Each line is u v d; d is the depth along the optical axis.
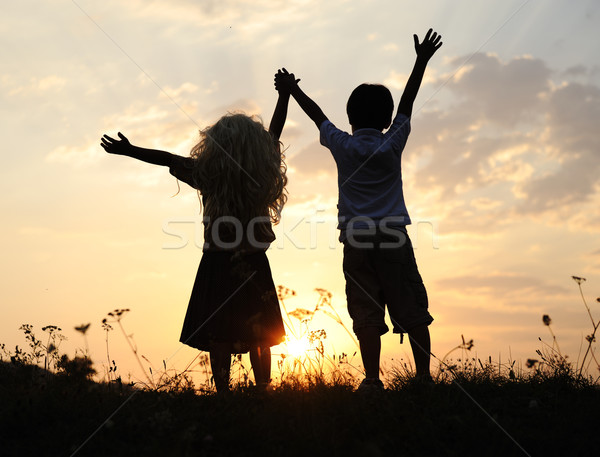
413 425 3.19
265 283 4.04
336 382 3.84
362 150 3.96
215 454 2.88
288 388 3.71
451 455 2.91
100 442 2.99
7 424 3.16
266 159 4.06
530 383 3.98
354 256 4.02
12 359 4.06
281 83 4.45
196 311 4.02
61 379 3.75
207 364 3.91
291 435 2.99
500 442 3.01
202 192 4.05
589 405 3.53
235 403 3.50
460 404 3.55
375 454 2.67
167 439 3.03
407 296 3.98
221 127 4.04
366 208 3.97
